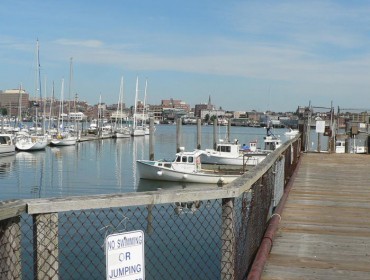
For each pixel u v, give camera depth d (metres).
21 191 31.30
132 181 36.22
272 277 4.69
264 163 5.89
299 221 7.25
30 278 6.64
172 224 11.52
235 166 42.22
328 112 27.44
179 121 55.75
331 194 9.97
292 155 14.45
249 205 4.75
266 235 5.87
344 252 5.61
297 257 5.38
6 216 2.67
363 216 7.69
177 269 10.86
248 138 109.81
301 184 11.51
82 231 9.05
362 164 16.88
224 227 3.90
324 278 4.69
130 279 3.20
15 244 2.79
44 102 74.38
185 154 36.03
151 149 49.09
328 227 6.88
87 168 44.78
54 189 32.50
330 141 23.33
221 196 3.74
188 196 3.54
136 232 3.23
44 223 2.94
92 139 84.50
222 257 3.91
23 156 54.78
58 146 69.12
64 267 10.19
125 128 103.50
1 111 99.06
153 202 3.35
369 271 4.93
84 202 3.05
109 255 3.10
